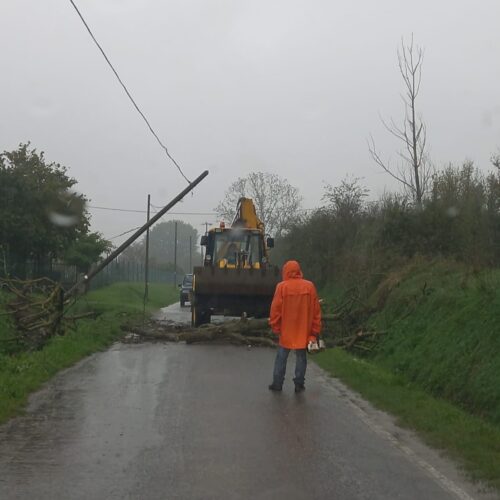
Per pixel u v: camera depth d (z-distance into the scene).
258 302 22.77
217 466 7.80
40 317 18.47
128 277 71.38
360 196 37.28
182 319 32.03
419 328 16.19
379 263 25.36
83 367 15.34
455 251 24.83
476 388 11.29
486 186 26.19
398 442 9.05
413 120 31.47
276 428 9.70
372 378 13.70
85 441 8.86
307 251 37.62
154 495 6.80
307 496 6.82
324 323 21.19
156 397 11.86
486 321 12.87
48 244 36.78
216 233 26.98
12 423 9.84
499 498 6.84
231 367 15.55
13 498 6.68
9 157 41.31
